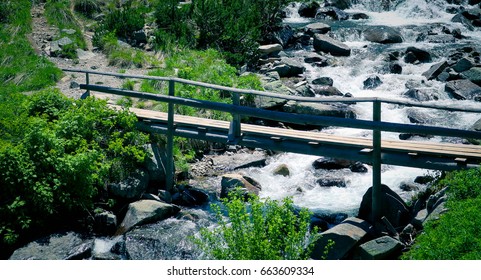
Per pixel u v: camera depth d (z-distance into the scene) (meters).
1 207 10.77
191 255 10.42
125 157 12.41
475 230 8.45
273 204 8.99
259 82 16.47
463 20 24.33
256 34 19.73
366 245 9.94
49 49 18.50
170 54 18.72
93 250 10.59
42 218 11.07
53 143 11.45
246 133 12.02
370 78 18.28
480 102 17.11
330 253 10.03
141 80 16.59
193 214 11.66
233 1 21.25
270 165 13.94
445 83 17.92
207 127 12.31
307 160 14.10
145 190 12.39
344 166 13.58
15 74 16.44
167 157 12.53
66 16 20.33
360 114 16.55
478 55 19.94
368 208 11.16
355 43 22.05
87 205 11.52
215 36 19.84
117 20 20.09
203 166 13.79
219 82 16.22
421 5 26.19
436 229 8.97
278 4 21.92
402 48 21.16
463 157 10.46
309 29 22.42
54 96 13.20
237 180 12.51
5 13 19.61
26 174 10.88
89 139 12.46
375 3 26.86
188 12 20.67
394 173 13.28
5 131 12.22
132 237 10.81
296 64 18.80
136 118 12.79
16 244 10.80
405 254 9.50
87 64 17.95
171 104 12.41
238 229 8.72
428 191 11.12
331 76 18.78
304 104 15.84
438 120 16.02
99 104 12.80
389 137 15.27
